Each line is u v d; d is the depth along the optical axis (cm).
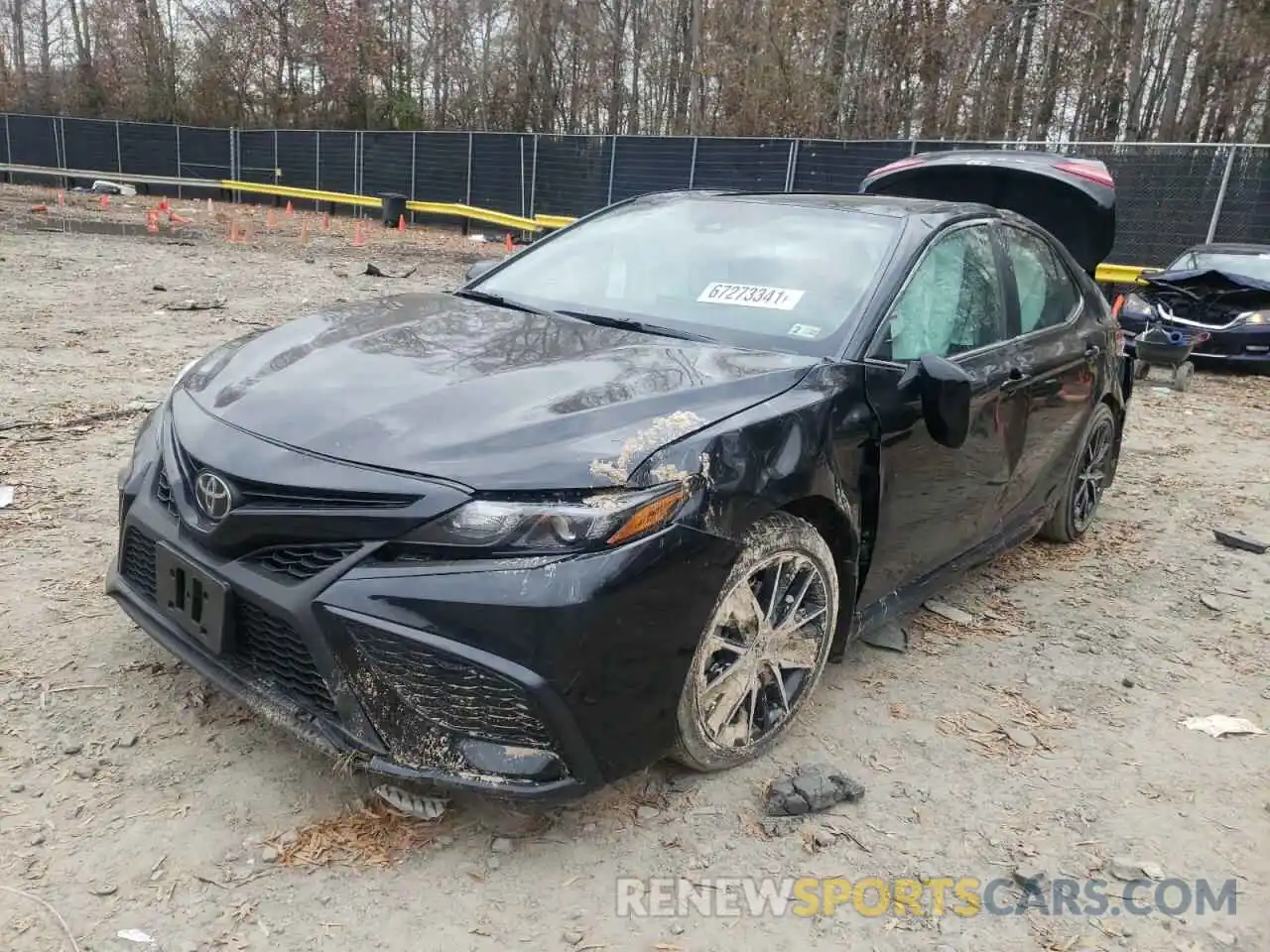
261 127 3772
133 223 2122
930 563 382
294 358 308
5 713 300
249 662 263
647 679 250
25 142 3578
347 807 272
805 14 2489
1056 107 2553
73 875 241
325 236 2220
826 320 338
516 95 3409
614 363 301
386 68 3591
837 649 334
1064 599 465
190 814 264
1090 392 489
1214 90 2405
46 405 629
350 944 228
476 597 232
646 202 446
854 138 2516
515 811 275
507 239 2289
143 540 292
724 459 262
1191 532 576
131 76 3934
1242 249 1226
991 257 418
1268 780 324
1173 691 381
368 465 245
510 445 248
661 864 262
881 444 320
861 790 295
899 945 243
